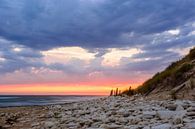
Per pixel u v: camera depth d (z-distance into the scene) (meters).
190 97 16.67
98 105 18.94
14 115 21.11
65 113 17.08
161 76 24.02
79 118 13.49
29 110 24.80
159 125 8.78
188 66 21.67
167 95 18.97
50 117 16.94
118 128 9.91
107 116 12.73
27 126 14.46
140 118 10.95
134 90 28.69
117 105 16.67
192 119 9.38
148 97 20.27
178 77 21.45
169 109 12.46
